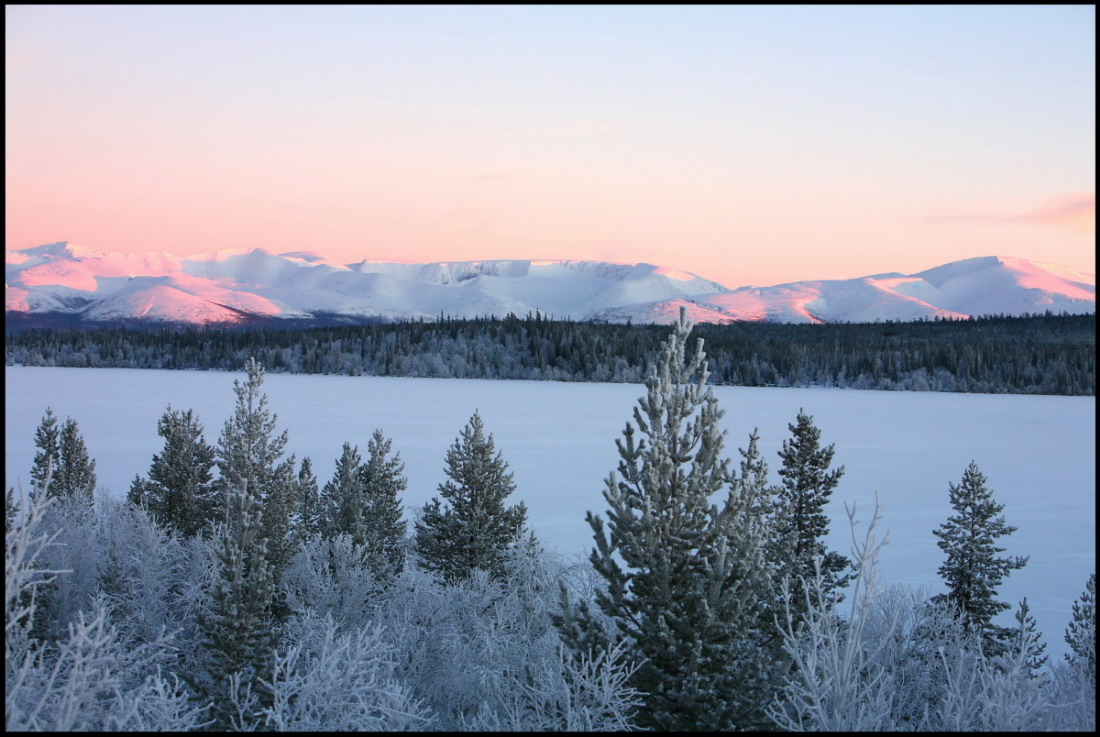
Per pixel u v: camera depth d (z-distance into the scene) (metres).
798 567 16.05
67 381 187.62
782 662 13.40
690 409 13.34
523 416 123.19
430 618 20.59
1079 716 12.78
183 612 21.08
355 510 24.86
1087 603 16.81
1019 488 68.88
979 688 14.84
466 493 24.62
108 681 11.16
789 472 17.64
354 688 13.37
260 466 22.94
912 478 73.00
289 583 22.52
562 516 49.53
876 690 14.57
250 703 14.74
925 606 17.56
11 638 12.17
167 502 27.53
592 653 13.39
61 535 21.94
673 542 13.16
